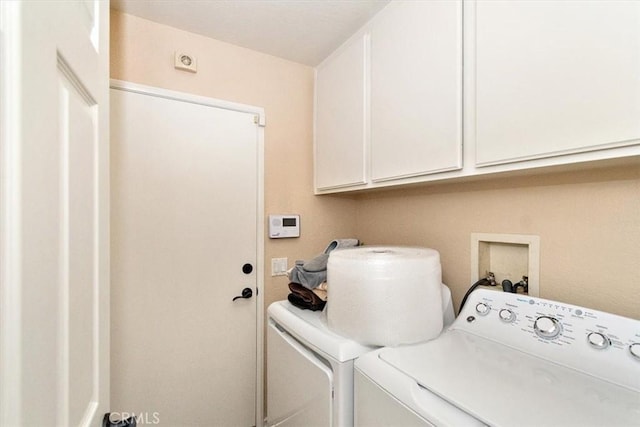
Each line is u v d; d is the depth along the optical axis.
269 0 1.41
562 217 1.05
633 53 0.68
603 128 0.72
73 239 0.54
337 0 1.39
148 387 1.55
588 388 0.70
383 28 1.41
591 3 0.74
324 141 1.88
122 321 1.49
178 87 1.64
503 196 1.23
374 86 1.46
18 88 0.34
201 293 1.68
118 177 1.49
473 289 1.26
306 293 1.36
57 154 0.46
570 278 1.03
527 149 0.87
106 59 0.76
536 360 0.85
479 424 0.61
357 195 2.14
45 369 0.41
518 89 0.88
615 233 0.93
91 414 0.64
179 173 1.63
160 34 1.59
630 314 0.90
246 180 1.82
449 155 1.09
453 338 1.02
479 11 0.99
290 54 1.89
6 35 0.33
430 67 1.16
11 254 0.34
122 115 1.50
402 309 0.98
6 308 0.33
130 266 1.51
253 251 1.84
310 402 1.07
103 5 0.74
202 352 1.68
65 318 0.50
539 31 0.83
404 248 1.29
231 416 1.75
